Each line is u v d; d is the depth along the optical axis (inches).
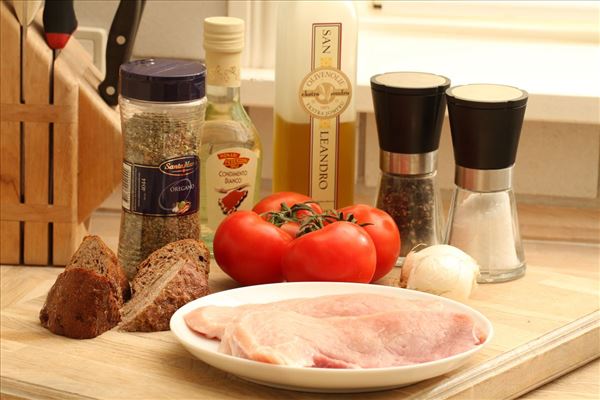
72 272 43.5
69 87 51.6
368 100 61.9
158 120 46.3
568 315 47.2
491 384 41.9
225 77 51.5
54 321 43.9
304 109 53.2
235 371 38.7
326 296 43.9
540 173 64.9
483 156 49.9
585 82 63.1
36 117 51.8
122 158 49.8
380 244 49.0
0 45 51.1
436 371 38.8
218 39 50.8
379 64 65.9
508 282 50.9
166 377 40.3
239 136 52.2
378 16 72.7
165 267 46.2
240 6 62.9
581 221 62.0
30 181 52.7
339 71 53.0
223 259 48.4
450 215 51.9
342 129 53.9
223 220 49.7
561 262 56.6
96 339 43.5
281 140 54.1
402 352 39.6
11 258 53.8
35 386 39.6
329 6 52.2
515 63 66.7
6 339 43.4
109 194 53.7
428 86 50.7
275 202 50.8
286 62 52.9
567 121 60.6
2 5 50.8
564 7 70.6
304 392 39.2
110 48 53.0
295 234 49.7
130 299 46.6
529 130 64.2
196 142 47.6
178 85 45.6
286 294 45.9
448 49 69.4
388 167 52.5
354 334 39.8
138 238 47.7
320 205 54.5
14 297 49.8
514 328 45.6
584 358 46.7
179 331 41.6
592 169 64.4
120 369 40.9
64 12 51.6
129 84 45.7
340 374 37.4
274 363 37.5
